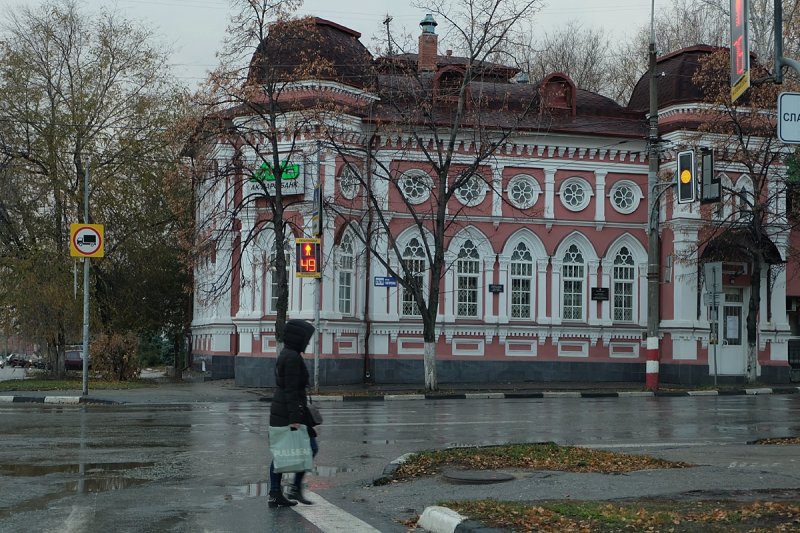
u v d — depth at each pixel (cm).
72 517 980
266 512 1026
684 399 3014
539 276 3825
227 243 3800
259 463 1388
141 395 2909
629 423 2078
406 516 1009
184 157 3869
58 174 3912
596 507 962
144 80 4094
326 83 3481
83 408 2478
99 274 4044
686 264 3719
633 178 3925
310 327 1073
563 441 1730
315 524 966
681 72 3912
